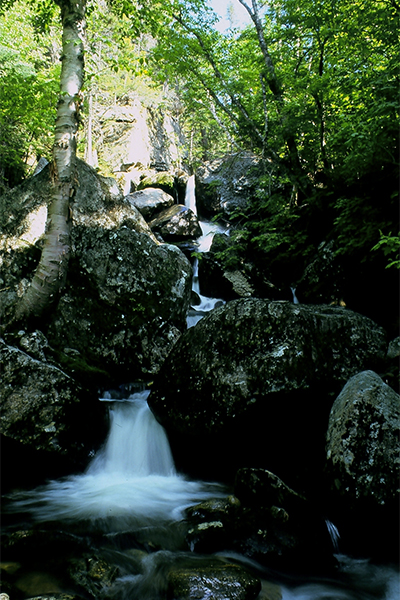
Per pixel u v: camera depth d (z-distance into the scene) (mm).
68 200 5809
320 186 10305
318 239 9523
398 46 7164
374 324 5559
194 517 3736
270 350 4586
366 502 3416
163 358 6293
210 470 4922
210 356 4836
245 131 10758
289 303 4988
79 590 2803
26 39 13719
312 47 9414
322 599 2988
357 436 3713
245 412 4402
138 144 22562
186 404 4770
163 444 5055
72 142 5875
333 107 9125
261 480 3861
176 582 2801
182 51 9461
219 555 3314
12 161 12578
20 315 5609
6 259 6102
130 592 2822
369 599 3025
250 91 11055
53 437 4484
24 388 4602
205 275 10352
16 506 3932
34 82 10094
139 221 7480
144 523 3670
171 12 9133
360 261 7422
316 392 4535
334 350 4832
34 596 2623
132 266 6496
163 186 15648
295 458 4668
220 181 13141
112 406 5305
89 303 6129
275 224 10336
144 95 23281
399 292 7133
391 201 6832
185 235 12109
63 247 5719
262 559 3266
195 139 27922
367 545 3537
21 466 4469
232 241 10898
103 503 4004
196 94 10797
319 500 4027
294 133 9320
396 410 3793
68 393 4766
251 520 3541
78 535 3404
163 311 6547
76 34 6109
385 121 5766
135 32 7992
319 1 8430
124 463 4941
